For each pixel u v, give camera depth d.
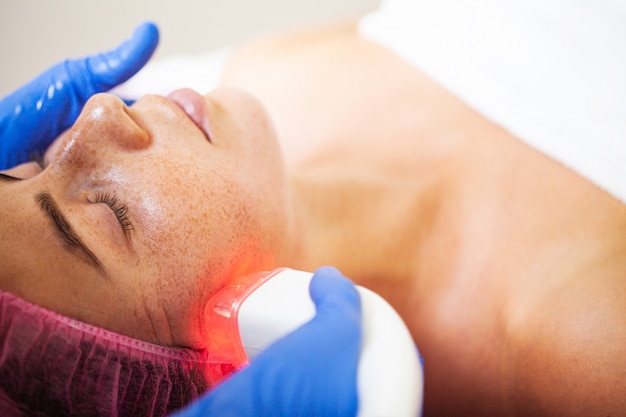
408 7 0.98
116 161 0.55
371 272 0.76
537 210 0.73
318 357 0.44
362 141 0.90
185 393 0.55
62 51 1.42
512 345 0.68
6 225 0.50
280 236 0.62
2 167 0.67
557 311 0.65
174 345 0.55
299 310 0.49
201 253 0.55
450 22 0.89
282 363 0.43
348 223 0.78
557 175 0.74
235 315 0.50
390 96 0.93
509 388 0.68
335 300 0.47
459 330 0.73
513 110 0.79
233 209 0.57
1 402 0.47
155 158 0.56
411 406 0.41
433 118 0.87
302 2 1.48
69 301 0.50
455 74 0.87
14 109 0.64
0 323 0.47
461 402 0.72
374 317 0.48
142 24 0.60
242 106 0.65
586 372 0.62
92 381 0.50
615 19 0.71
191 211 0.55
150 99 0.61
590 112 0.72
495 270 0.72
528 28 0.79
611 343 0.61
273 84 1.07
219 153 0.59
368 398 0.42
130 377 0.52
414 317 0.76
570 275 0.66
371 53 1.02
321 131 0.95
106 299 0.51
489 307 0.71
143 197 0.54
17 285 0.49
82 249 0.51
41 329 0.48
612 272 0.64
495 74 0.82
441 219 0.78
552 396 0.64
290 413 0.43
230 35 1.50
